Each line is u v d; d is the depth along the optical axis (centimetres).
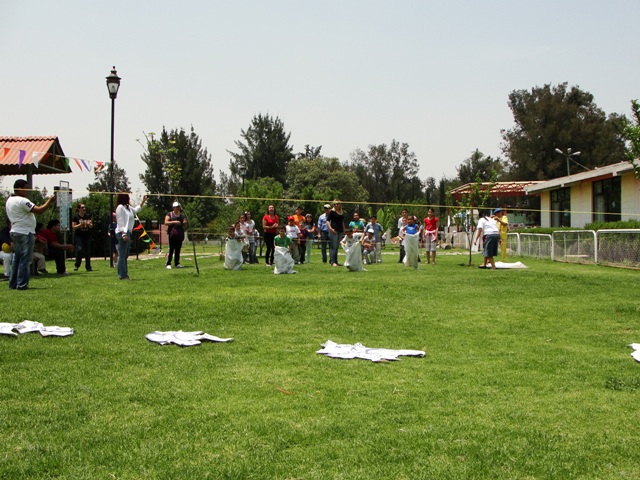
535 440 420
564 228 2605
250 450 402
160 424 449
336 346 702
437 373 598
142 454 393
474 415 473
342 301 969
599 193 2662
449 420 461
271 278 1326
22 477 359
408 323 847
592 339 759
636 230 1638
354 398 514
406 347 718
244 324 821
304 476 362
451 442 415
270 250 1828
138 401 504
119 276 1295
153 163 5481
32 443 410
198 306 902
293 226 1880
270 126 7588
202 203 5503
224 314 865
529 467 376
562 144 5975
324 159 7175
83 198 2728
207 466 375
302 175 6875
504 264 1786
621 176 2450
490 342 743
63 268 1467
